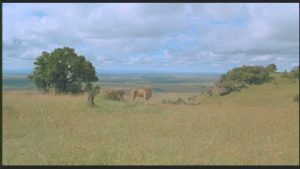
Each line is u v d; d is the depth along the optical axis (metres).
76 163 8.14
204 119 14.06
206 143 10.20
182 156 8.82
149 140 10.52
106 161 8.31
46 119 12.80
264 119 14.49
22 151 8.86
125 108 16.98
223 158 8.77
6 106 14.13
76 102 17.48
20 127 11.48
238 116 14.95
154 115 15.20
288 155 9.20
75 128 11.70
